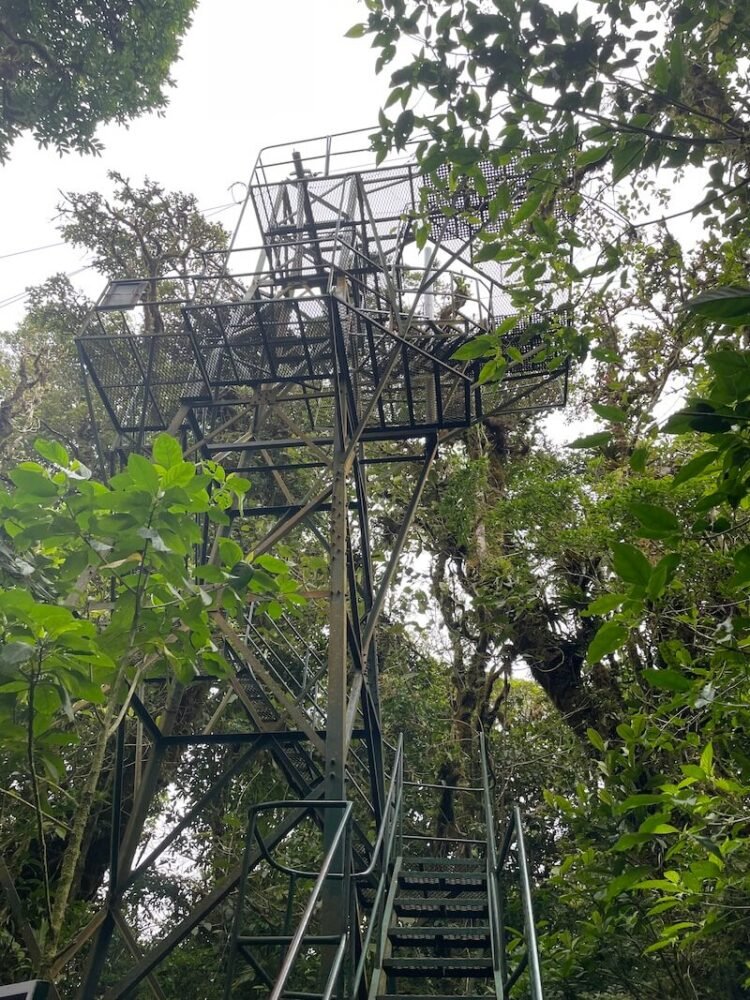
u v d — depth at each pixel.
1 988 2.84
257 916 10.97
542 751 12.86
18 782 8.84
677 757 6.95
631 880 4.01
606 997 7.78
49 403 14.24
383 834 6.43
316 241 7.96
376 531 14.69
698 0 3.94
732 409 2.40
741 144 3.93
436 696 14.09
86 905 9.84
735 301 2.28
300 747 8.12
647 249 10.27
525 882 4.94
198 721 12.76
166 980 10.70
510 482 12.38
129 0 10.52
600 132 3.78
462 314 8.64
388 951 6.52
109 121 11.12
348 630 7.14
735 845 4.49
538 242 4.38
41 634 3.51
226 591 4.19
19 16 10.30
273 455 13.29
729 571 7.21
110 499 3.77
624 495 8.78
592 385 12.12
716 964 7.44
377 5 3.88
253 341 8.11
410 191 9.12
